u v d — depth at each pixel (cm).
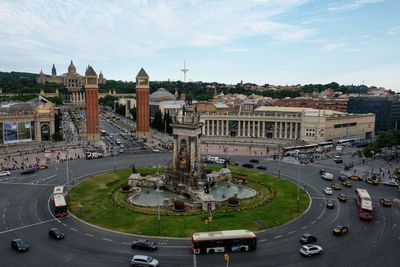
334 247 8262
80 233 9025
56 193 11169
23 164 17050
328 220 10081
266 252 7994
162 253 7925
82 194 12494
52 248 8112
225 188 13825
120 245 8331
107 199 11956
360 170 16662
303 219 10156
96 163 18000
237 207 11306
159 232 9119
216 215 10488
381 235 8994
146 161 18588
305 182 14362
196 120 13725
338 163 18338
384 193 12925
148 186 14088
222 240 7919
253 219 10100
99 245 8312
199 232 8731
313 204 11544
